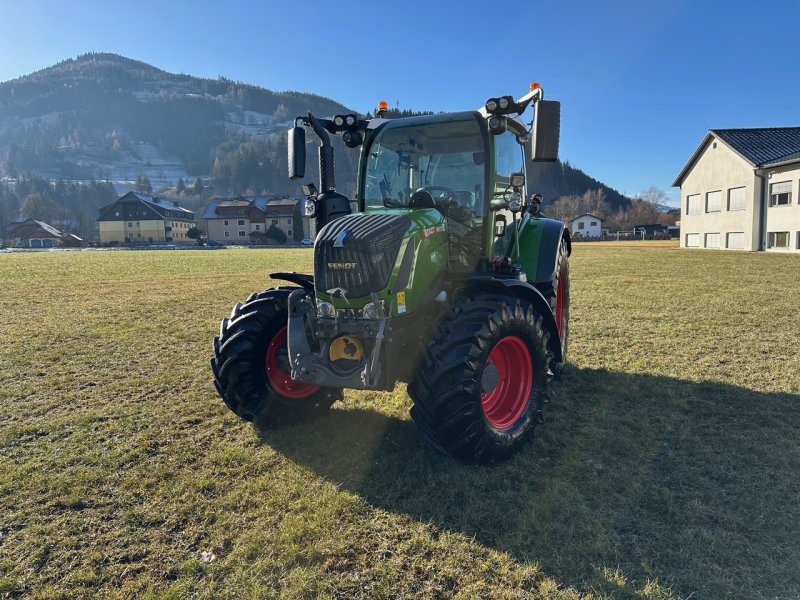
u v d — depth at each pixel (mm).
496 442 3152
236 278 15477
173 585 2211
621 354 5730
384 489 2932
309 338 3240
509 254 4691
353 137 4207
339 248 3049
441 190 4012
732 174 26547
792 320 7305
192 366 5609
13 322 8234
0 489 2984
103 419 4078
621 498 2803
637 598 2096
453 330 3129
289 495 2885
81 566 2348
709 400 4262
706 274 13789
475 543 2451
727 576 2211
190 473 3162
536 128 3467
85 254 36188
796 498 2766
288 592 2164
